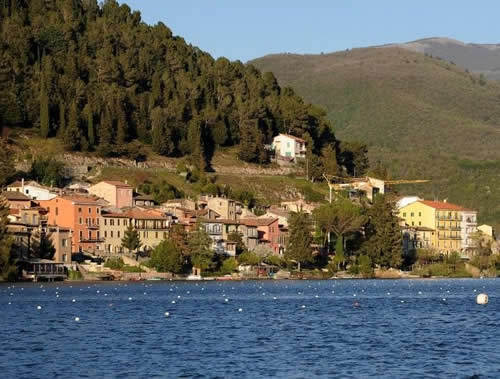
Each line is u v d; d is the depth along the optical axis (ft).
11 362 488.44
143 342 562.66
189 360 492.54
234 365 476.95
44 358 501.15
